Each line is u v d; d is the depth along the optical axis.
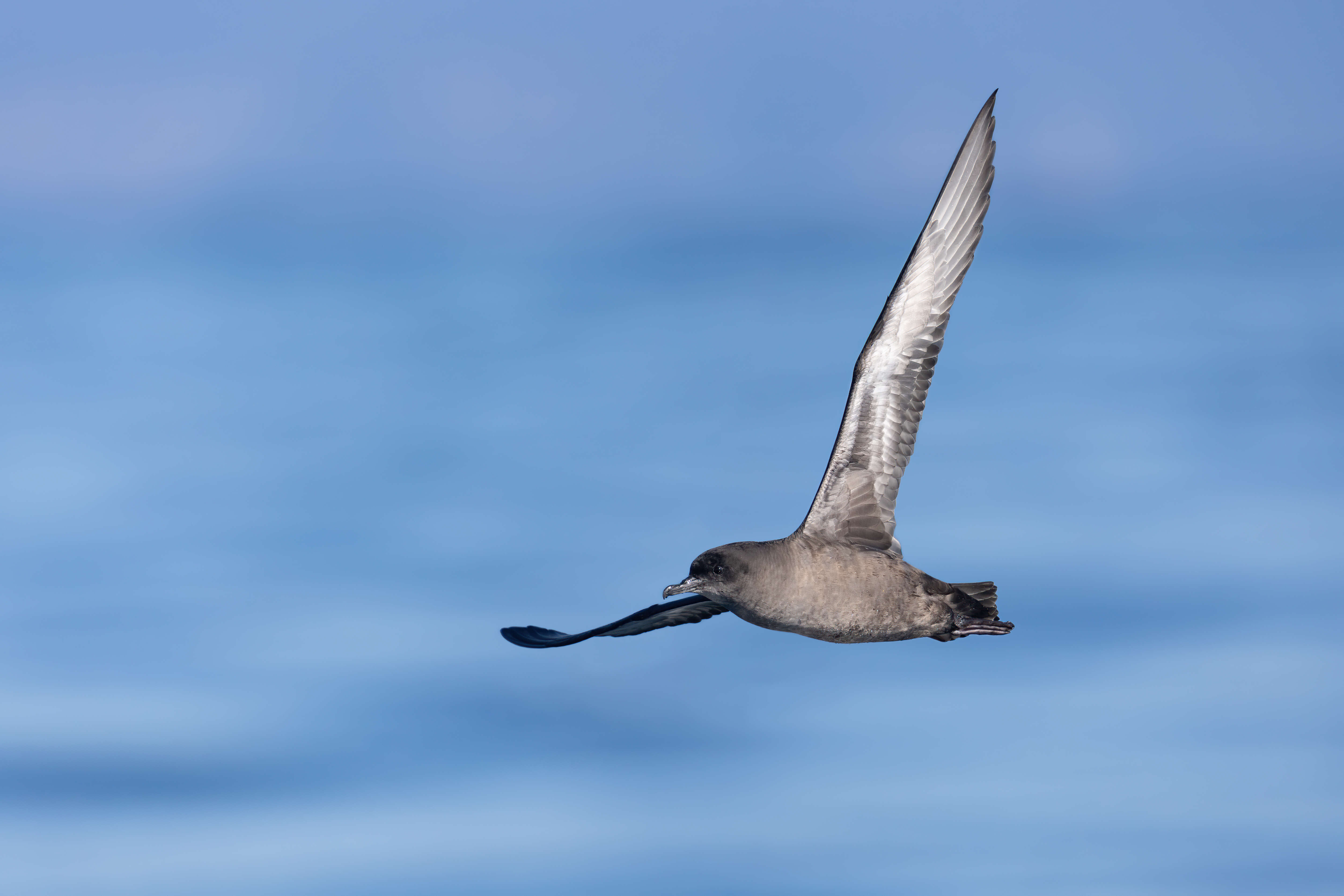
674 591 14.24
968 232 15.28
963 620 14.86
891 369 15.24
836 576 14.38
